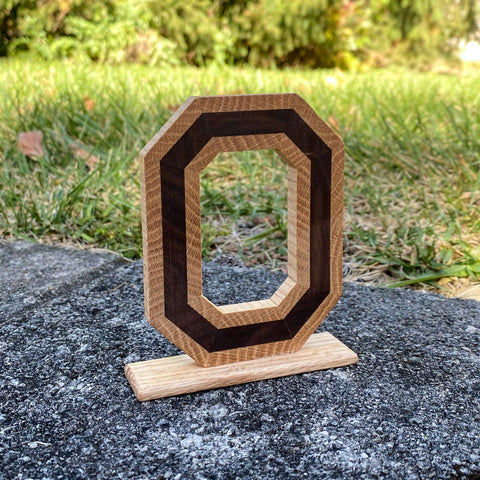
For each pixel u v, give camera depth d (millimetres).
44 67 1223
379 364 320
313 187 308
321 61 2197
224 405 282
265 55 2072
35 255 466
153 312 290
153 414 274
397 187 582
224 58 1990
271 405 282
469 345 340
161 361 310
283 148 297
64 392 291
